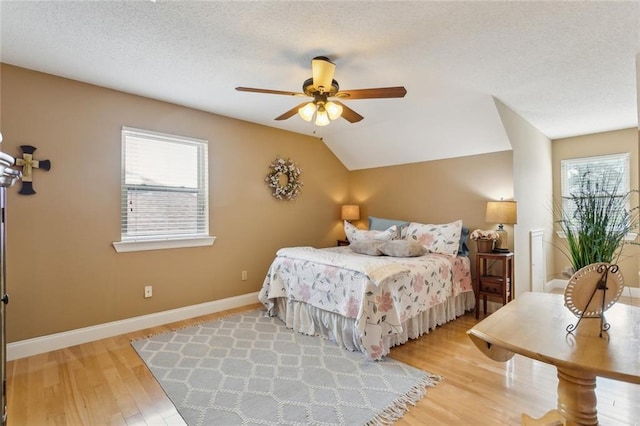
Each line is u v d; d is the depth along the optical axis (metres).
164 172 3.30
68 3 1.73
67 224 2.71
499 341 1.19
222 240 3.73
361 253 3.68
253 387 2.06
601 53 2.29
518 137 3.66
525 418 1.51
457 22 1.92
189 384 2.10
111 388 2.05
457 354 2.54
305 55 2.32
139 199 3.14
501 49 2.23
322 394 1.99
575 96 3.12
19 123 2.50
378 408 1.84
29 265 2.54
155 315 3.19
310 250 3.45
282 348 2.64
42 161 2.59
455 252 3.54
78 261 2.77
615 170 4.25
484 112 3.32
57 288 2.66
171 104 3.32
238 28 1.98
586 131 4.35
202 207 3.59
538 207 4.22
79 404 1.88
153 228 3.23
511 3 1.74
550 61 2.41
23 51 2.26
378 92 2.24
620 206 2.92
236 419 1.76
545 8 1.78
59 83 2.67
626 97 3.13
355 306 2.56
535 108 3.47
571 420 1.30
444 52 2.27
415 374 2.22
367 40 2.11
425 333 2.99
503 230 3.53
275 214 4.27
